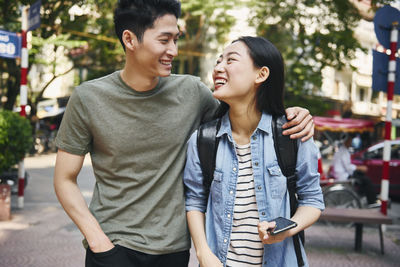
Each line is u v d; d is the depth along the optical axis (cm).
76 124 165
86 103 164
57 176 167
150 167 169
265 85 159
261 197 154
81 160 170
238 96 156
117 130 164
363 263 448
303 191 159
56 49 1398
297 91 1291
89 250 169
